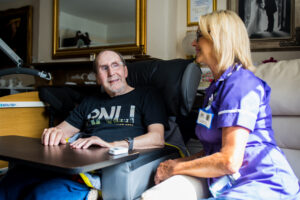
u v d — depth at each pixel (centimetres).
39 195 97
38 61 396
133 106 150
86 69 366
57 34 379
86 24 359
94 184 101
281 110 125
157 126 141
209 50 104
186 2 319
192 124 168
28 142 124
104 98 162
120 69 156
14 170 121
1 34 447
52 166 79
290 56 267
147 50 316
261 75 137
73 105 197
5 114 169
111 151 98
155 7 310
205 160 90
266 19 274
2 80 416
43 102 189
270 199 83
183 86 146
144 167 107
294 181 88
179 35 324
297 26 263
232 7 288
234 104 88
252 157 90
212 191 94
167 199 85
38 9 422
